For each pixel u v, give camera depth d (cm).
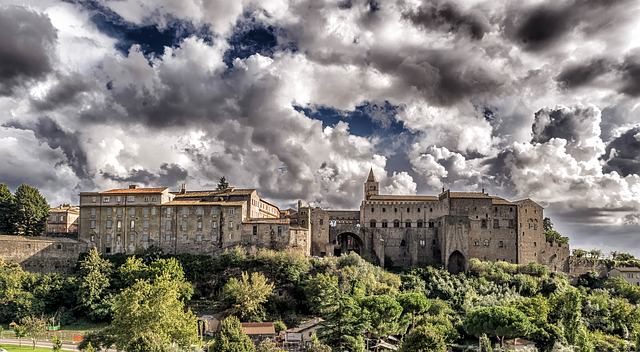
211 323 14925
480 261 19512
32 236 18638
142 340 9581
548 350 13375
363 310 12744
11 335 14188
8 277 16038
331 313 12594
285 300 16300
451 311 15712
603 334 15125
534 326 13525
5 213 19275
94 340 10100
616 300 17050
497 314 13388
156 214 18850
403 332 14000
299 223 19562
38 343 13400
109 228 18925
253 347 10900
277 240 18488
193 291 16350
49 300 15938
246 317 15138
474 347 13488
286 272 17025
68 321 15412
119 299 10888
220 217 18662
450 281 18062
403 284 17825
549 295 17500
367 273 17350
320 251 19850
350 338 11856
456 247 19612
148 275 15988
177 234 18712
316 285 15812
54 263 18238
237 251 17800
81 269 16812
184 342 10388
